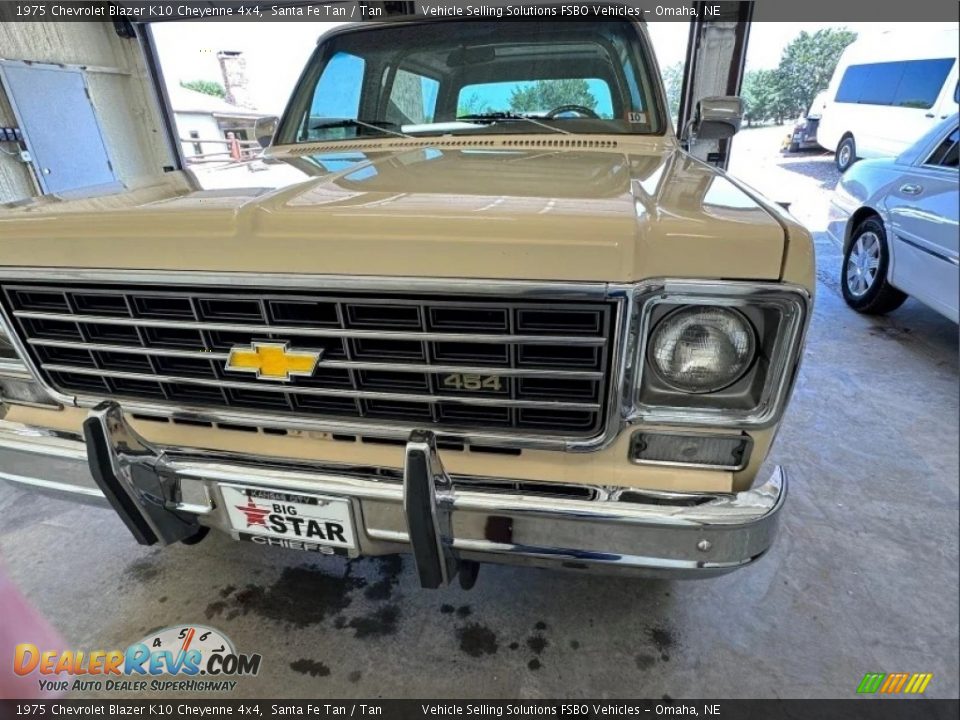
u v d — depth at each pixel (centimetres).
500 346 98
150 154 742
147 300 111
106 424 108
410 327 99
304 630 150
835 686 131
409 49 210
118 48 684
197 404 119
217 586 164
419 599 158
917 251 275
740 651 140
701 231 88
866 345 304
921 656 138
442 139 194
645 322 92
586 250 87
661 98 193
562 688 133
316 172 142
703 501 98
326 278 96
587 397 100
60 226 108
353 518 109
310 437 118
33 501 199
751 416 97
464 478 106
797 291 87
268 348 106
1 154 572
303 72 226
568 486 103
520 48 201
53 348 126
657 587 158
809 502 188
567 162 148
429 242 90
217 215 101
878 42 690
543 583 161
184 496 118
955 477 199
